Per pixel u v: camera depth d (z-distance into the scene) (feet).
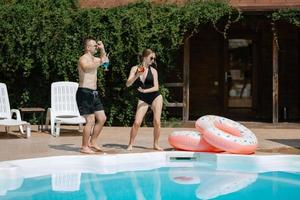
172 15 43.60
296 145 31.96
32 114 47.21
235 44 54.54
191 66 55.16
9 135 36.86
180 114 54.19
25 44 44.62
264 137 36.58
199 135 28.43
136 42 43.73
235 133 28.63
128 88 45.14
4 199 19.02
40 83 46.60
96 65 26.55
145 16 43.68
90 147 28.89
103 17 44.09
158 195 20.11
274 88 44.91
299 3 45.60
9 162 23.63
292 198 19.76
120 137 36.22
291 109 53.36
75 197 19.60
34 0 45.80
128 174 24.34
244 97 54.60
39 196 19.63
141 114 28.66
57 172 24.40
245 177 23.86
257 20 46.21
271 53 53.78
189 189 21.26
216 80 54.80
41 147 29.96
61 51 44.47
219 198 19.65
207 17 43.47
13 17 44.32
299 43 53.26
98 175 23.97
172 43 43.80
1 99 36.86
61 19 44.16
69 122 36.40
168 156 27.73
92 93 26.76
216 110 54.75
